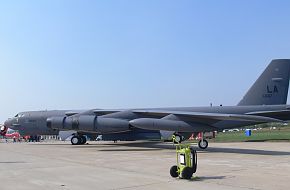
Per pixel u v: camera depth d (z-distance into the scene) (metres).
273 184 9.08
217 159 15.95
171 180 9.91
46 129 29.36
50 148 25.33
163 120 21.70
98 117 24.27
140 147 26.00
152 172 11.67
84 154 19.52
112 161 15.42
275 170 11.88
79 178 10.47
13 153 20.42
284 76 24.69
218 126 22.75
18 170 12.41
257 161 14.91
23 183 9.64
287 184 9.07
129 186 9.01
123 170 12.25
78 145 29.12
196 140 39.25
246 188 8.55
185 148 10.22
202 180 9.83
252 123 23.27
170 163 14.45
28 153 20.38
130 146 27.25
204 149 22.80
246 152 20.14
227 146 26.34
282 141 34.16
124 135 27.27
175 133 23.23
